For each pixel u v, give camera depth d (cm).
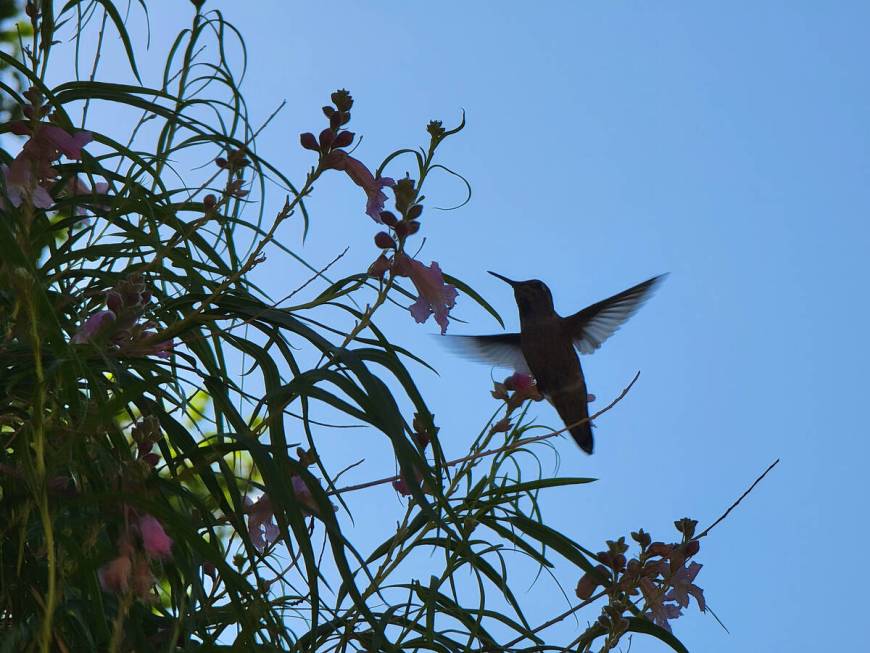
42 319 213
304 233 228
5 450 219
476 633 228
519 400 235
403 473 217
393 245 227
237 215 233
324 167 227
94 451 222
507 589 230
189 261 226
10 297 218
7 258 212
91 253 227
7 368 218
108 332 218
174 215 228
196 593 216
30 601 217
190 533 214
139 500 214
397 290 228
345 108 228
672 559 229
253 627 217
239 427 220
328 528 217
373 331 224
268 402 221
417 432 230
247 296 223
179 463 219
